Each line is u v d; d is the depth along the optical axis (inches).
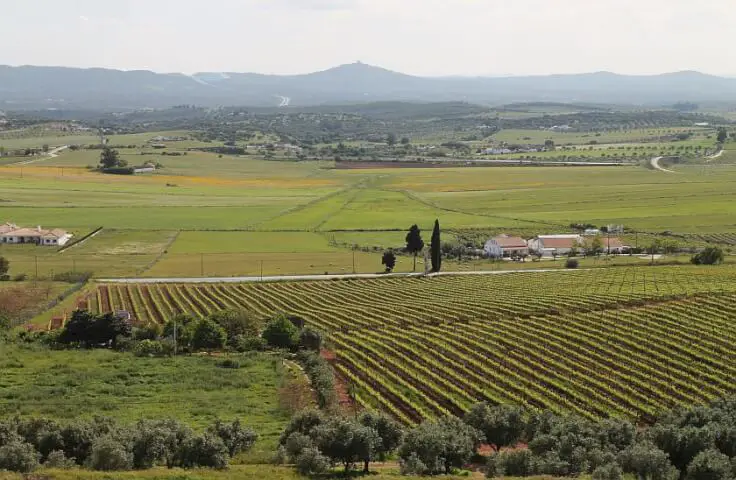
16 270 6648.6
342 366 3850.9
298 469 2278.5
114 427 2472.9
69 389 3307.1
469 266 7406.5
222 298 5703.7
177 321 4473.4
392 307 5329.7
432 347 4190.5
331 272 6894.7
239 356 4005.9
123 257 7391.7
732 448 2340.1
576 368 3740.2
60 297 5506.9
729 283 5821.9
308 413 2610.7
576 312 4933.6
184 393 3309.5
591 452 2303.2
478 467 2452.0
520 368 3750.0
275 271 6879.9
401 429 2564.0
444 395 3358.8
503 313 5024.6
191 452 2310.5
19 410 2992.1
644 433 2502.5
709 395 3312.0
